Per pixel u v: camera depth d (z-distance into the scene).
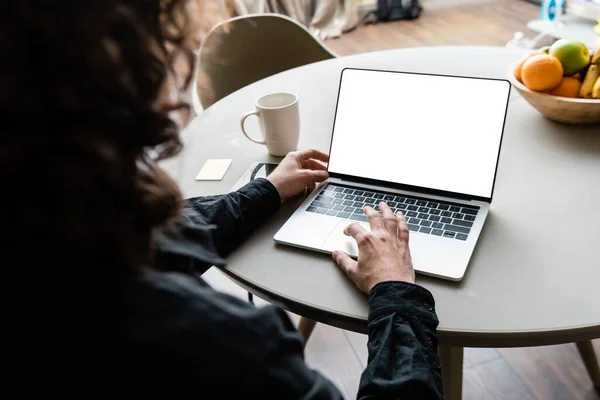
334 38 3.86
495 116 0.94
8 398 0.41
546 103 1.08
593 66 1.05
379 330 0.69
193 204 0.91
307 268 0.84
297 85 1.43
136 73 0.42
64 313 0.41
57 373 0.41
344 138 1.04
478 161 0.94
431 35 3.72
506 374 1.49
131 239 0.43
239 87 1.79
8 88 0.35
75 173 0.38
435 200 0.94
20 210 0.38
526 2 4.04
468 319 0.72
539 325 0.71
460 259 0.81
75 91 0.37
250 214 0.92
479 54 1.48
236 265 0.86
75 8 0.36
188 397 0.43
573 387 1.44
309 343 1.66
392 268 0.76
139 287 0.44
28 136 0.36
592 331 0.70
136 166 0.45
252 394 0.46
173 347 0.43
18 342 0.40
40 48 0.36
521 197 0.94
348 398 1.48
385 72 1.03
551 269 0.79
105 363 0.42
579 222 0.86
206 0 0.49
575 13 3.17
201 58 1.64
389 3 4.00
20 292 0.41
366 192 0.99
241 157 1.15
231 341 0.46
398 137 1.01
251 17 1.73
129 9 0.41
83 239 0.41
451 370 1.00
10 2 0.35
